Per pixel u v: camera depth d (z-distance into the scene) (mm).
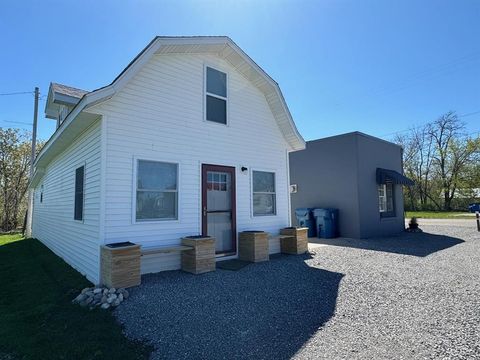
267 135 8609
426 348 2852
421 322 3486
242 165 7855
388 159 12953
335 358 2730
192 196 6691
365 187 11391
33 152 16109
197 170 6855
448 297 4348
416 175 32438
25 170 20688
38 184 14469
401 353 2771
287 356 2814
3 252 9930
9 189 20234
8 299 4797
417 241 10367
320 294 4637
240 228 7609
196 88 7039
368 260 7125
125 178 5684
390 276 5609
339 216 11516
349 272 5957
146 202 5988
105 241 5324
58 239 8984
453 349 2816
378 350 2848
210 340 3188
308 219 11766
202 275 5719
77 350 2977
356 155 11125
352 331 3309
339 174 11586
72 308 4172
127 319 3748
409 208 32312
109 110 5586
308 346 2994
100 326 3549
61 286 5430
